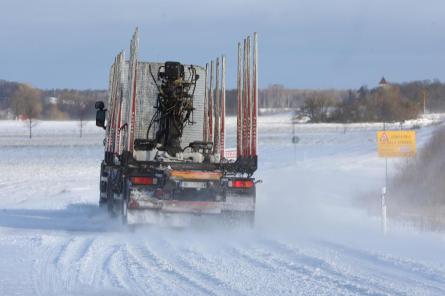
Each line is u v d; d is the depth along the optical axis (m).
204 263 21.84
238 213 30.88
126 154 31.05
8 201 49.81
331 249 24.88
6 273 20.33
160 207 30.33
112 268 21.02
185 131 36.22
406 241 27.56
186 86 35.25
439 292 16.98
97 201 49.66
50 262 22.30
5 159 113.88
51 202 48.66
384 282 18.34
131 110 30.56
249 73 31.02
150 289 17.75
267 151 125.94
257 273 19.92
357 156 104.69
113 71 38.91
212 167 31.75
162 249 25.16
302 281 18.58
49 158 115.69
